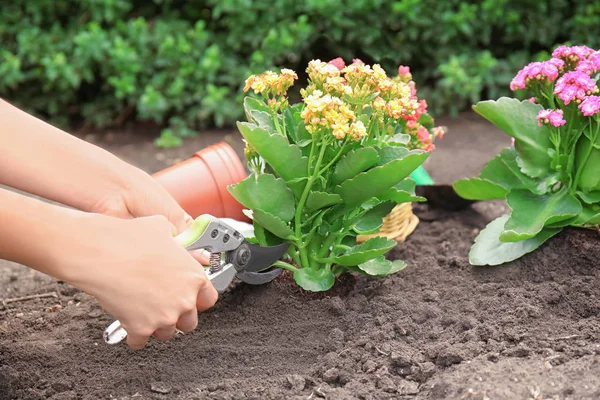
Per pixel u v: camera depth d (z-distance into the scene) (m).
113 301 1.22
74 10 3.03
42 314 1.55
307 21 2.95
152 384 1.36
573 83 1.47
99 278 1.21
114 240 1.22
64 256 1.20
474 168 2.29
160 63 2.82
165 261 1.23
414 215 1.75
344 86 1.40
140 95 2.86
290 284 1.52
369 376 1.33
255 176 1.40
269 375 1.37
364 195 1.43
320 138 1.40
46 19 2.99
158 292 1.23
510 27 2.95
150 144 2.76
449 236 1.71
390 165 1.38
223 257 1.39
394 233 1.65
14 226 1.19
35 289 1.65
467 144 2.53
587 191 1.53
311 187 1.45
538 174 1.54
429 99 2.87
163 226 1.25
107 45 2.77
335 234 1.48
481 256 1.54
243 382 1.34
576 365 1.28
